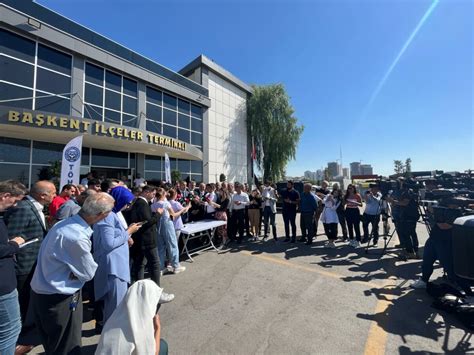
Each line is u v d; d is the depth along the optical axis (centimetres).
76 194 444
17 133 927
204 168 1962
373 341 251
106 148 1291
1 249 174
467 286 317
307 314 307
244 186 812
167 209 468
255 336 264
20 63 963
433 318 293
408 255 535
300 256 564
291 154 2572
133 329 130
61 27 1084
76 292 192
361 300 343
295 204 700
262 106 2538
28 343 262
